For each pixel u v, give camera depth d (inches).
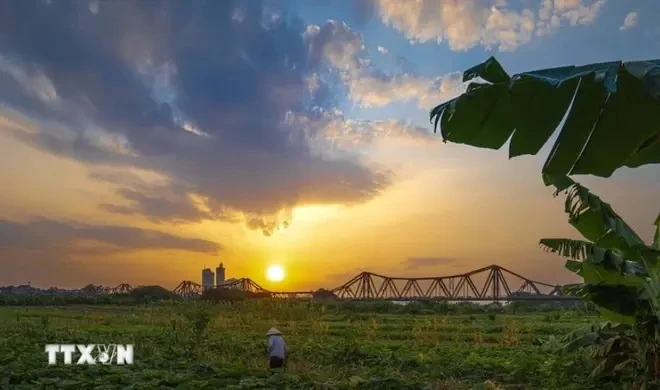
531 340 1101.7
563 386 569.3
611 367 536.7
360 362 758.5
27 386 467.8
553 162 200.5
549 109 187.8
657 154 207.2
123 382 501.4
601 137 192.1
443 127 195.9
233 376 562.9
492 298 3622.0
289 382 512.1
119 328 1384.1
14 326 1286.9
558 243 470.6
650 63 163.8
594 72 166.1
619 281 457.1
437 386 560.1
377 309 2455.7
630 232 400.8
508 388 578.2
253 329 1337.4
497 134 195.9
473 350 894.4
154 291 3398.1
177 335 963.3
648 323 467.5
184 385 478.9
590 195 395.2
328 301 2623.0
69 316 1984.5
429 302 2736.2
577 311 1811.0
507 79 180.9
